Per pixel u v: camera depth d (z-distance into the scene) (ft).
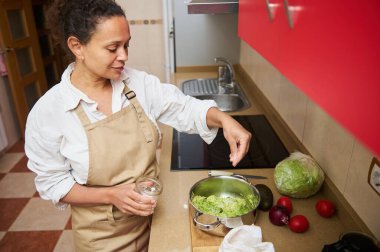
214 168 4.18
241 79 8.16
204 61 8.70
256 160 4.36
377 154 1.17
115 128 3.11
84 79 3.06
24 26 10.96
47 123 2.93
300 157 3.69
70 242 6.66
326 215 3.25
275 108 5.73
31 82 11.16
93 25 2.57
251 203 3.28
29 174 9.02
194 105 3.59
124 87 3.25
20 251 6.46
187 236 3.01
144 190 2.94
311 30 1.75
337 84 1.46
